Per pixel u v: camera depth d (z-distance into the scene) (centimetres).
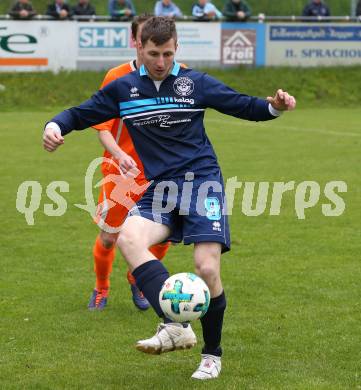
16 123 5888
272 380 1455
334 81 7556
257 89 7238
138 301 1920
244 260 2373
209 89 1483
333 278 2173
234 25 7319
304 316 1852
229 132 5538
